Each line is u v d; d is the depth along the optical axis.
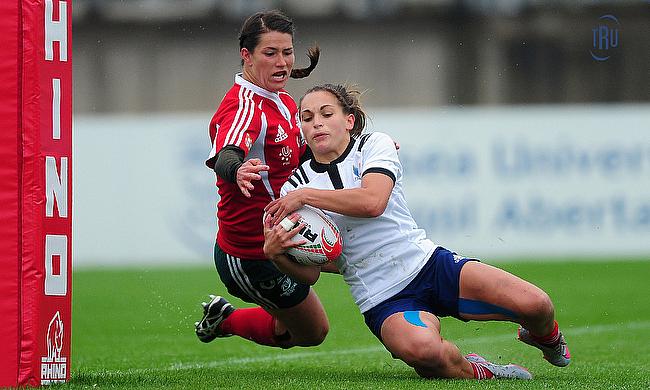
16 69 15.29
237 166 16.25
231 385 16.20
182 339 27.66
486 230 47.78
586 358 22.28
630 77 69.25
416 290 16.95
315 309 19.48
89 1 72.12
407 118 48.47
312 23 71.94
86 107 72.44
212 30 71.88
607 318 31.83
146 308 35.59
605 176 47.50
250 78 18.09
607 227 47.41
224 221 18.62
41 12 15.41
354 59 71.94
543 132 47.78
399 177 17.27
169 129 50.09
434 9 71.19
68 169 15.82
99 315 33.81
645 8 68.75
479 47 71.12
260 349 25.12
